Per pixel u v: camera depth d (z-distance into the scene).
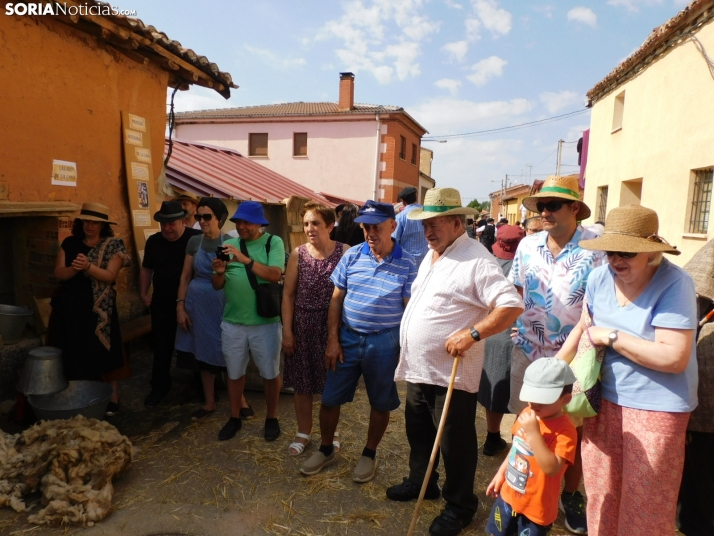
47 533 2.78
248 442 3.92
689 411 2.11
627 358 2.20
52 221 4.76
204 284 4.25
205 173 8.64
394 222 3.29
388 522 3.00
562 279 2.93
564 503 3.06
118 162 5.65
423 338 2.84
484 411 4.77
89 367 4.05
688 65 8.16
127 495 3.17
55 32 4.68
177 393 4.95
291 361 3.71
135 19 4.97
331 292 3.61
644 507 2.12
